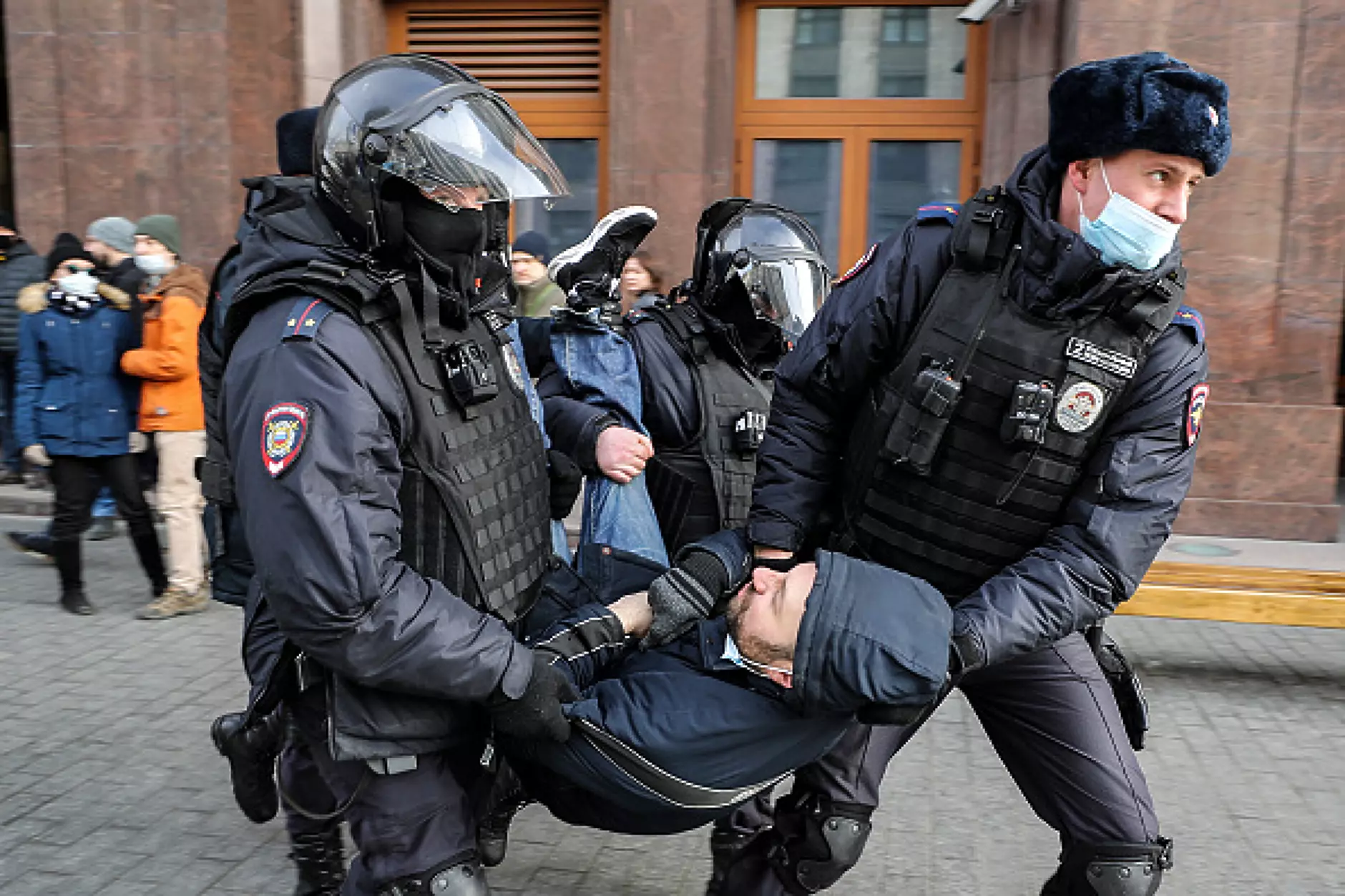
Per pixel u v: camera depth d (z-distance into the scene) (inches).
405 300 66.1
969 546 77.8
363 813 70.8
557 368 100.9
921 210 80.7
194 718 155.9
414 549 67.8
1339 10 231.6
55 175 283.1
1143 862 81.0
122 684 167.9
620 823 72.4
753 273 100.5
